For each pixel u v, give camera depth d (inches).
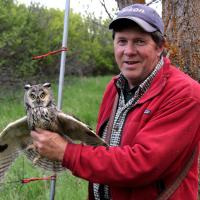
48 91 54.2
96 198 59.5
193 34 74.0
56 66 309.4
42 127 52.9
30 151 58.7
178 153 50.2
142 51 53.8
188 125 50.2
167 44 75.6
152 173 49.7
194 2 73.6
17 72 270.4
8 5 293.1
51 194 70.1
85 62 413.7
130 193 53.6
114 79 59.6
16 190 101.4
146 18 52.9
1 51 265.3
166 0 75.7
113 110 57.8
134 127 52.6
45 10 327.9
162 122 50.4
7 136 56.1
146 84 54.2
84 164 49.9
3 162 59.2
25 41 274.1
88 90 339.0
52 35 307.6
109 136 56.8
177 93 51.0
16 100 255.1
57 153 50.8
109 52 510.9
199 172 74.9
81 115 201.2
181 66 74.7
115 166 49.3
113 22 53.6
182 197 53.1
